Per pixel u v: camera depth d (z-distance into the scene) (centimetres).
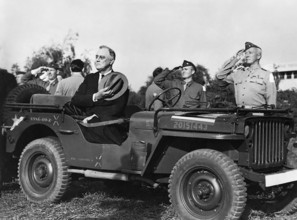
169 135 514
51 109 617
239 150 499
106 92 573
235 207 470
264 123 516
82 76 729
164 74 813
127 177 554
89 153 578
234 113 501
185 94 686
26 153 625
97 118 582
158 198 643
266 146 517
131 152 546
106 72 606
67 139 596
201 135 493
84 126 583
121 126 590
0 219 528
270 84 601
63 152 606
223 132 485
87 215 546
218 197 484
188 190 507
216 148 525
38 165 623
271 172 534
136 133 550
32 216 541
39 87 692
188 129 505
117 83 589
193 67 693
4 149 648
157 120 535
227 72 641
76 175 640
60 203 607
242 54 627
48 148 606
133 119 555
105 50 601
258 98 604
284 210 562
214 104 620
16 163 696
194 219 495
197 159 495
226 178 474
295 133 559
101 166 569
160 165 539
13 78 390
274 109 521
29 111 637
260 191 577
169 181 517
